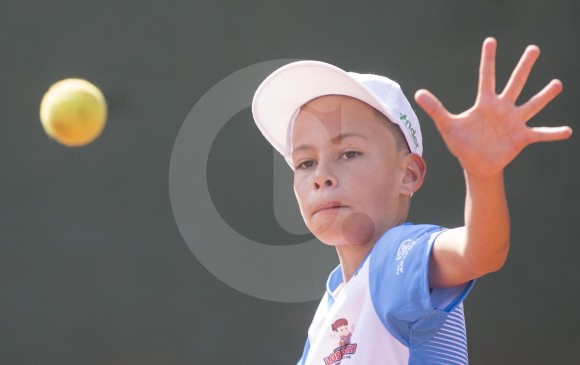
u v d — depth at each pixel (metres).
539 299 22.64
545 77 23.50
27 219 23.38
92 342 22.95
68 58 23.95
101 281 23.12
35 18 24.08
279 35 24.03
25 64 23.92
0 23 24.00
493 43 5.93
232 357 22.62
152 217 23.28
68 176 23.53
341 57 24.00
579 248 22.81
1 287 23.11
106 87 23.89
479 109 5.91
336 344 7.36
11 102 23.78
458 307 7.30
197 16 24.05
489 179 5.91
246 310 22.61
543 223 22.97
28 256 23.25
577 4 23.56
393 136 8.15
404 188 8.11
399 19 23.94
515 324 22.56
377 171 7.90
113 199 23.42
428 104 5.89
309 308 22.39
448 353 6.96
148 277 23.06
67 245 23.27
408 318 6.71
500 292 22.69
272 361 22.39
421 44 23.88
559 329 22.50
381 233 7.87
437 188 23.12
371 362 6.95
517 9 23.64
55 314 23.03
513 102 5.91
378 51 23.92
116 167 23.53
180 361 22.69
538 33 23.59
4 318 23.02
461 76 23.73
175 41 24.00
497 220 5.93
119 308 23.00
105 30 24.06
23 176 23.55
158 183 23.39
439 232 6.72
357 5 24.05
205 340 22.75
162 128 23.67
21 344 22.97
